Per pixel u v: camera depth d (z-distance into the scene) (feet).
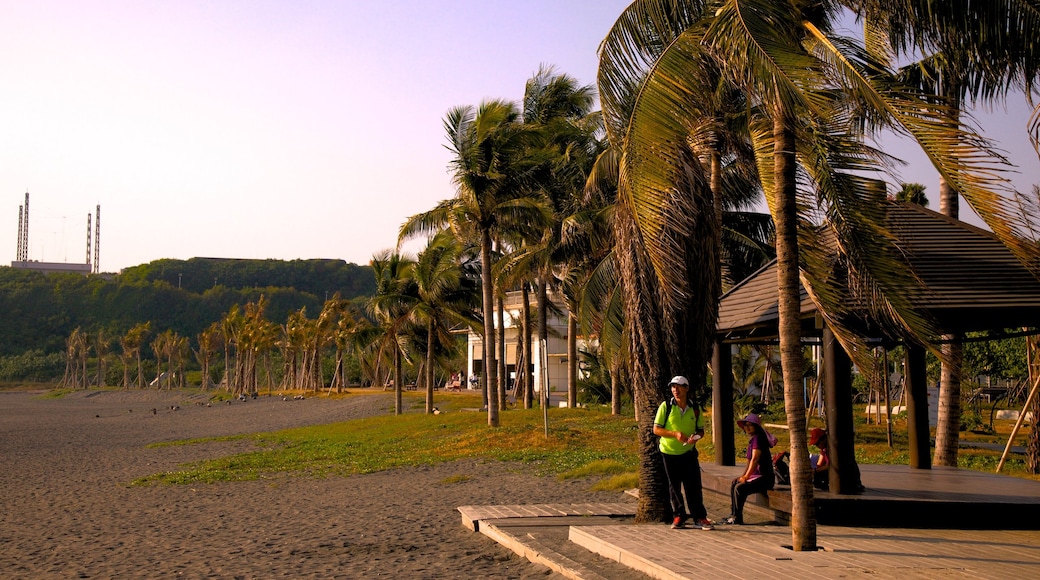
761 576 22.77
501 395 132.67
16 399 399.44
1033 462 54.44
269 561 35.42
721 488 39.11
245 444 118.83
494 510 42.73
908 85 25.04
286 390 332.60
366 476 70.74
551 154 105.70
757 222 99.25
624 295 35.86
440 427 108.06
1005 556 25.64
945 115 22.88
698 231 34.19
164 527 47.62
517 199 98.37
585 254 107.14
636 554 26.35
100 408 296.71
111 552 39.81
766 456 33.17
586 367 161.68
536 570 29.25
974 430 88.99
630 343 35.76
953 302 33.32
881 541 28.32
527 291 131.34
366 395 230.07
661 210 27.12
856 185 29.50
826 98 23.67
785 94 24.25
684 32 27.48
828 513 32.19
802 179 30.07
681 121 27.04
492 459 75.92
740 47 24.82
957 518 31.53
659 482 35.63
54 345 583.99
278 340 377.30
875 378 31.24
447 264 125.70
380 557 34.88
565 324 192.85
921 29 26.02
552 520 38.96
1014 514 31.30
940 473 41.04
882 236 30.55
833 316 31.24
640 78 28.96
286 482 69.26
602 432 88.28
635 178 27.37
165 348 451.53
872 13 27.02
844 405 33.42
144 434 157.69
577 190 111.24
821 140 27.48
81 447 124.88
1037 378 53.36
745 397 104.01
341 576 31.35
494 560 32.48
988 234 38.01
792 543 28.35
